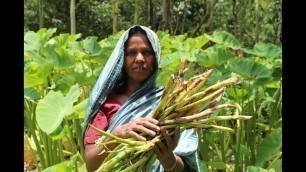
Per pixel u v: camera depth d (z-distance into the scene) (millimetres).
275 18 17141
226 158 4957
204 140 4434
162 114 2273
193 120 2266
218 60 4730
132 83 2562
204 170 3705
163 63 5180
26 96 3965
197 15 17688
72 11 11242
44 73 3943
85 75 4344
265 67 4605
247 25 18188
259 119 5328
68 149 5055
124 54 2521
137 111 2447
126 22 18328
